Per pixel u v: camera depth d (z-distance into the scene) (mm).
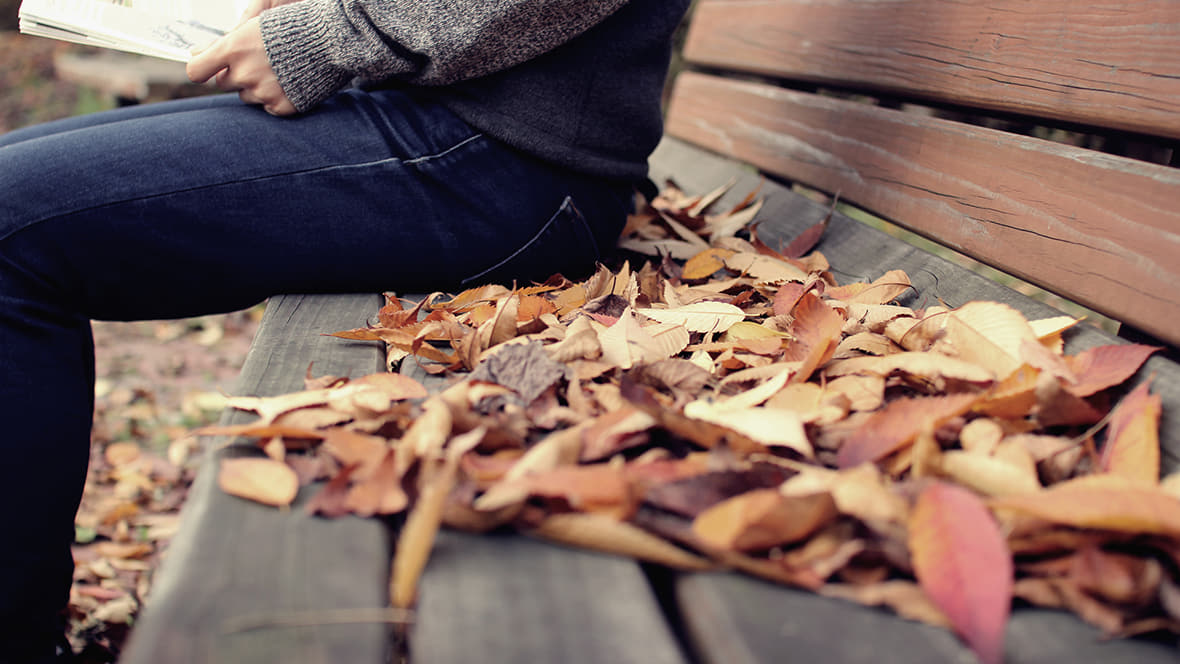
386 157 1113
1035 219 1025
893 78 1250
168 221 1064
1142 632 712
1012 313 888
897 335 969
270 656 654
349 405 842
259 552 730
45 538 1008
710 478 759
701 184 1676
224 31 1181
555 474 750
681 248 1282
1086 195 981
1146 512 717
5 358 1000
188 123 1098
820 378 909
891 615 709
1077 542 737
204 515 754
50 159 1045
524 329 988
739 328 988
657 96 1215
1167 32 939
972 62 1129
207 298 1120
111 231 1049
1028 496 737
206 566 719
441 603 706
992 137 1087
